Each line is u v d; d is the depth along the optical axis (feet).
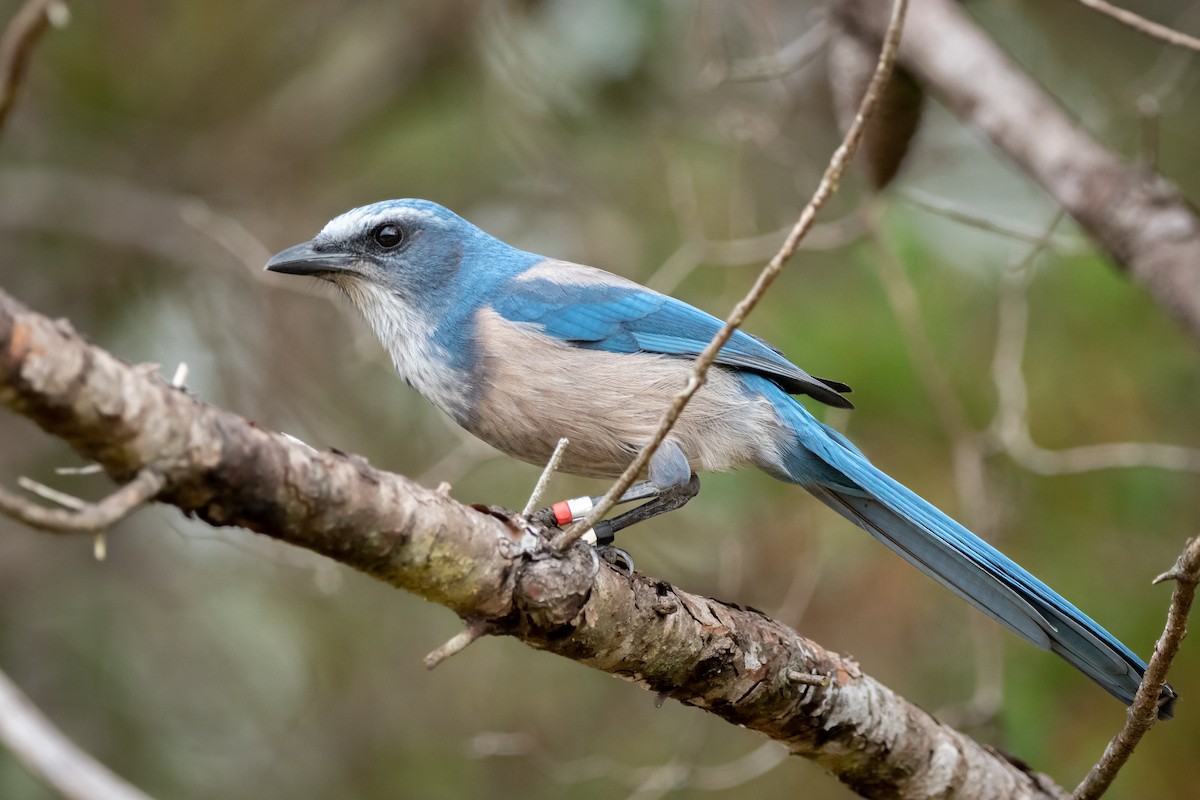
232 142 51.62
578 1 48.24
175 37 50.26
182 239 49.88
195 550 48.01
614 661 23.07
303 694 46.14
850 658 26.27
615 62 47.88
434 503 20.03
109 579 47.50
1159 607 34.22
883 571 38.45
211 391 50.26
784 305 40.16
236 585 47.98
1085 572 35.37
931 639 38.06
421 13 50.57
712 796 39.83
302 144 51.47
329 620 46.44
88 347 16.11
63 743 24.41
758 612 25.31
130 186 50.65
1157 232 35.19
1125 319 37.83
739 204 43.55
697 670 23.97
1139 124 43.34
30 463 47.24
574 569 21.57
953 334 38.91
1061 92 48.19
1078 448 35.24
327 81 51.67
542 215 49.55
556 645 22.18
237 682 46.57
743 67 42.73
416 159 49.75
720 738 40.88
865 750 26.05
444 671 44.96
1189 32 45.80
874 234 37.42
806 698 25.12
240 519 18.15
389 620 46.19
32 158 50.37
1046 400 37.45
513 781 43.14
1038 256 39.68
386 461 47.34
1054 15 47.88
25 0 48.26
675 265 41.39
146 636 46.78
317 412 48.49
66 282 50.26
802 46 44.45
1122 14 30.30
